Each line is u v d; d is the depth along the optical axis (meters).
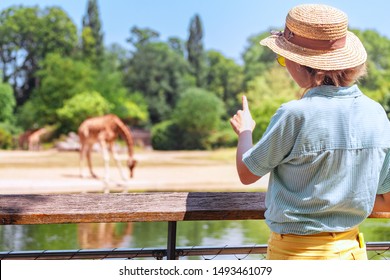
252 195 2.21
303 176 1.83
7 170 21.58
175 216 2.05
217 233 7.68
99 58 52.56
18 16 52.69
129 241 7.27
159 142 39.97
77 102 39.47
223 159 29.02
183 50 58.41
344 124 1.83
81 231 7.92
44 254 2.11
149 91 49.81
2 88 43.25
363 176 1.84
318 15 1.87
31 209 2.00
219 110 41.28
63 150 32.88
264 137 1.86
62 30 53.97
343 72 1.89
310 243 1.83
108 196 2.14
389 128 1.90
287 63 1.97
